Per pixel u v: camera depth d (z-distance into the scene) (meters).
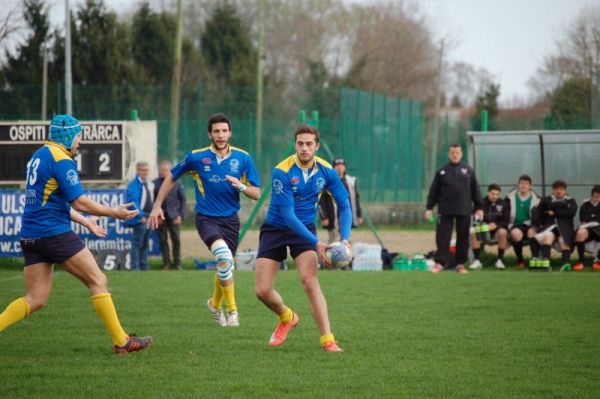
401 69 144.62
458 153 43.34
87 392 17.11
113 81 101.12
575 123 65.94
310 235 20.62
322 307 21.59
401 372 19.05
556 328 25.16
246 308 29.69
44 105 72.81
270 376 18.61
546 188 52.12
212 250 25.52
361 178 68.94
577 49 109.19
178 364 19.88
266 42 137.12
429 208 44.12
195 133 67.00
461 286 36.31
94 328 25.08
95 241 46.66
